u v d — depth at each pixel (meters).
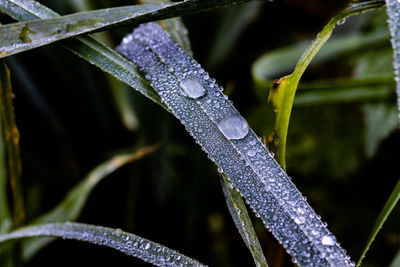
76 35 0.18
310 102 0.22
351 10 0.18
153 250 0.19
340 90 0.22
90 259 0.23
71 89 0.23
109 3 0.22
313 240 0.18
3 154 0.22
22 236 0.20
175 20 0.20
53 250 0.23
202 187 0.23
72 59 0.22
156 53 0.19
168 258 0.18
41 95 0.23
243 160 0.18
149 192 0.23
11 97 0.20
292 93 0.18
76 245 0.23
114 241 0.19
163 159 0.23
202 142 0.18
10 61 0.22
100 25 0.19
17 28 0.18
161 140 0.22
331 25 0.18
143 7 0.19
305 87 0.22
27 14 0.19
